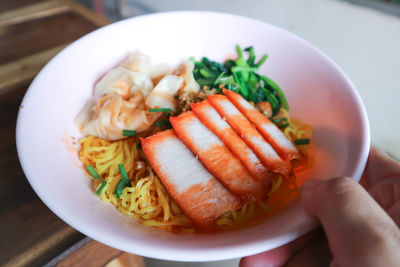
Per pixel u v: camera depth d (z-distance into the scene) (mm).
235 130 185
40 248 140
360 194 120
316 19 411
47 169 143
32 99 159
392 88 372
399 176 154
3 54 218
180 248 122
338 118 174
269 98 217
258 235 129
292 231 127
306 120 196
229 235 137
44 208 151
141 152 190
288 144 186
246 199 166
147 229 147
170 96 204
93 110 193
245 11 475
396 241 112
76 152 176
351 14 383
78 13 257
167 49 216
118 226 134
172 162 173
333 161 162
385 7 362
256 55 217
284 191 178
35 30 239
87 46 190
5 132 178
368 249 113
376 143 394
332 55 410
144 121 193
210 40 218
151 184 177
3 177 161
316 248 151
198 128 184
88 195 154
